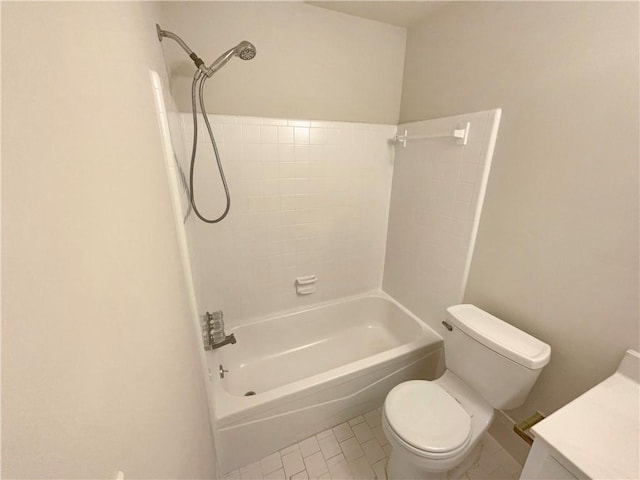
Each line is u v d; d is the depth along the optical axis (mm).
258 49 1469
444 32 1512
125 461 365
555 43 1024
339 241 2039
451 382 1385
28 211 211
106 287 334
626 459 664
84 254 290
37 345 213
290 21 1497
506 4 1180
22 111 211
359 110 1817
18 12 214
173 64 1335
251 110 1547
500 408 1211
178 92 1375
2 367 173
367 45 1708
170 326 633
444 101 1558
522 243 1227
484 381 1236
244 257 1778
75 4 312
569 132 1013
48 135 244
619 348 952
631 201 877
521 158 1188
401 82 1876
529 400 1280
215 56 1402
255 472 1328
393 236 2113
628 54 841
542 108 1088
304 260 1968
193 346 926
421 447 1037
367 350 2053
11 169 195
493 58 1262
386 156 1982
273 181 1703
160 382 531
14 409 184
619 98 874
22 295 198
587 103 952
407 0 1442
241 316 1892
